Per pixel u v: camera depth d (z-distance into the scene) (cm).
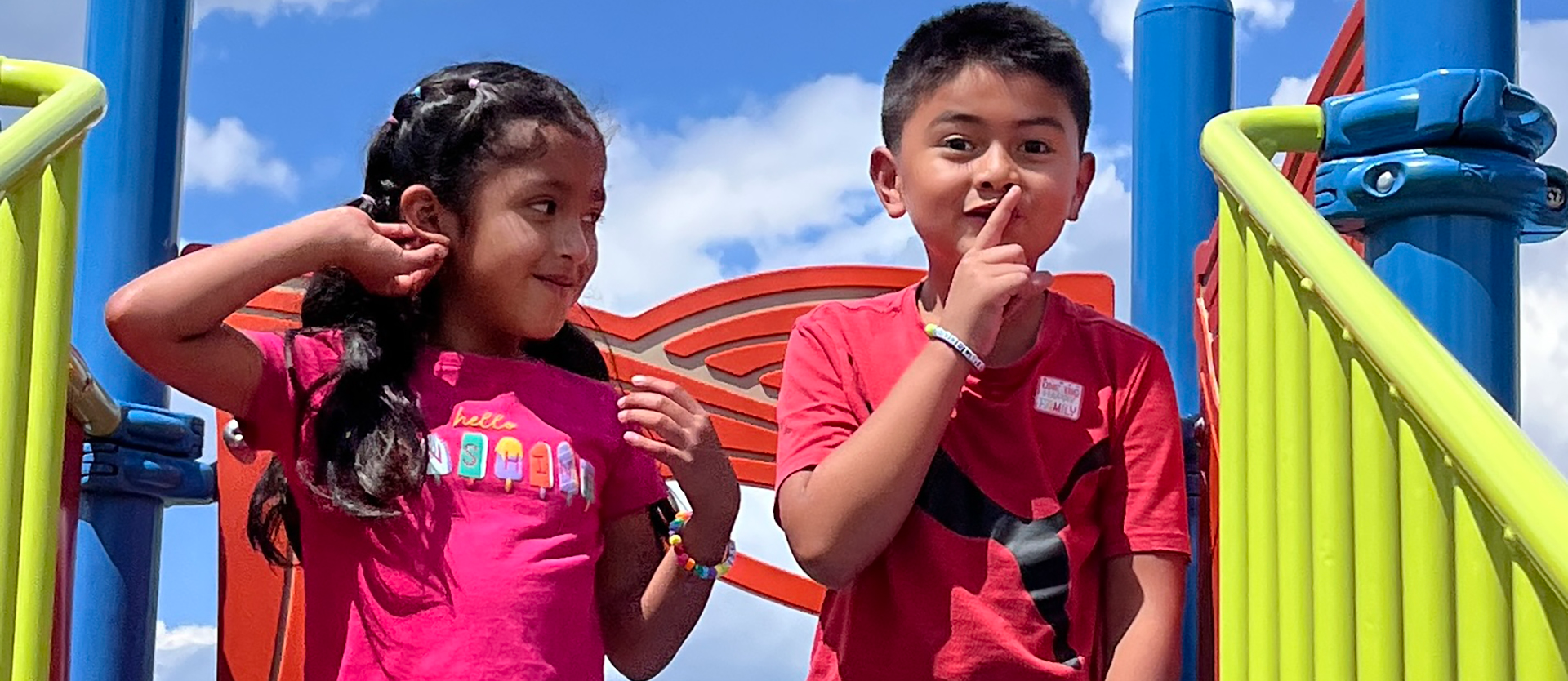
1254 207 194
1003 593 234
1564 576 139
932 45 252
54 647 265
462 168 241
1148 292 382
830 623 250
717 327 379
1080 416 245
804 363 254
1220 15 391
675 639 248
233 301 222
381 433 227
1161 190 385
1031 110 245
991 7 257
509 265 240
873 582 242
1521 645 148
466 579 225
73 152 204
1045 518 238
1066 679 230
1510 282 211
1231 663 201
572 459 240
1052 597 234
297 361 236
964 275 231
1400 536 170
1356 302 171
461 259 243
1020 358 246
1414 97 208
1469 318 207
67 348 202
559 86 250
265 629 329
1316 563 182
